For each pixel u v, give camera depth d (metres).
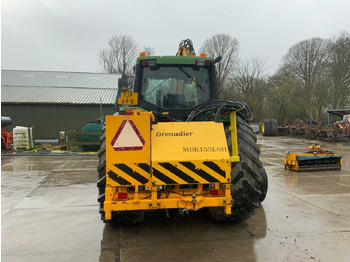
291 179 6.31
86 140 11.97
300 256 2.76
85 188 5.65
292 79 30.02
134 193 2.84
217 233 3.32
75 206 4.45
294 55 32.62
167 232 3.37
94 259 2.73
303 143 15.29
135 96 3.93
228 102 3.21
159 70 4.19
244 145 3.38
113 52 43.12
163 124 3.02
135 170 2.79
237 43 36.94
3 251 2.92
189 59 4.16
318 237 3.19
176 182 2.77
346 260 2.68
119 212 3.17
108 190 2.79
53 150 12.50
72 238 3.23
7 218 3.91
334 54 24.97
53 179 6.53
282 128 21.05
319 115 24.33
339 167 7.39
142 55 4.16
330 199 4.71
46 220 3.82
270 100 30.62
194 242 3.08
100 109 17.50
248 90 36.44
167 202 2.78
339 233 3.30
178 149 2.83
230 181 2.84
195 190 2.96
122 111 3.10
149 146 2.80
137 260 2.70
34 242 3.13
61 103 17.48
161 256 2.78
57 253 2.87
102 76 25.03
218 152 2.85
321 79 25.17
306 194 5.04
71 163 9.04
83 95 19.41
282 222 3.66
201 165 2.78
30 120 17.45
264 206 4.33
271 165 8.29
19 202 4.68
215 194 2.88
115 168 2.78
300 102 26.23
